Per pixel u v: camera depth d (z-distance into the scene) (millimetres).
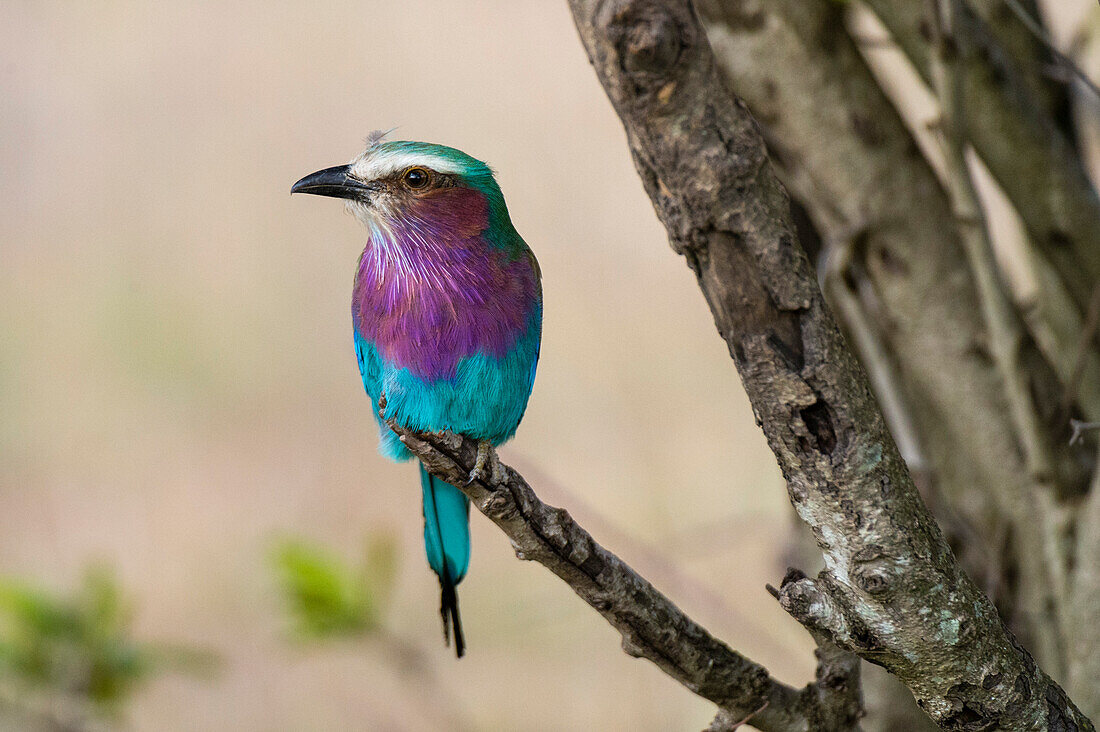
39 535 16438
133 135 22203
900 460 4711
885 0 6965
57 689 8453
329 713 13492
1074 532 6746
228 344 19422
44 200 21641
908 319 7445
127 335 19656
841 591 4832
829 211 7480
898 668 4934
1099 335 7176
